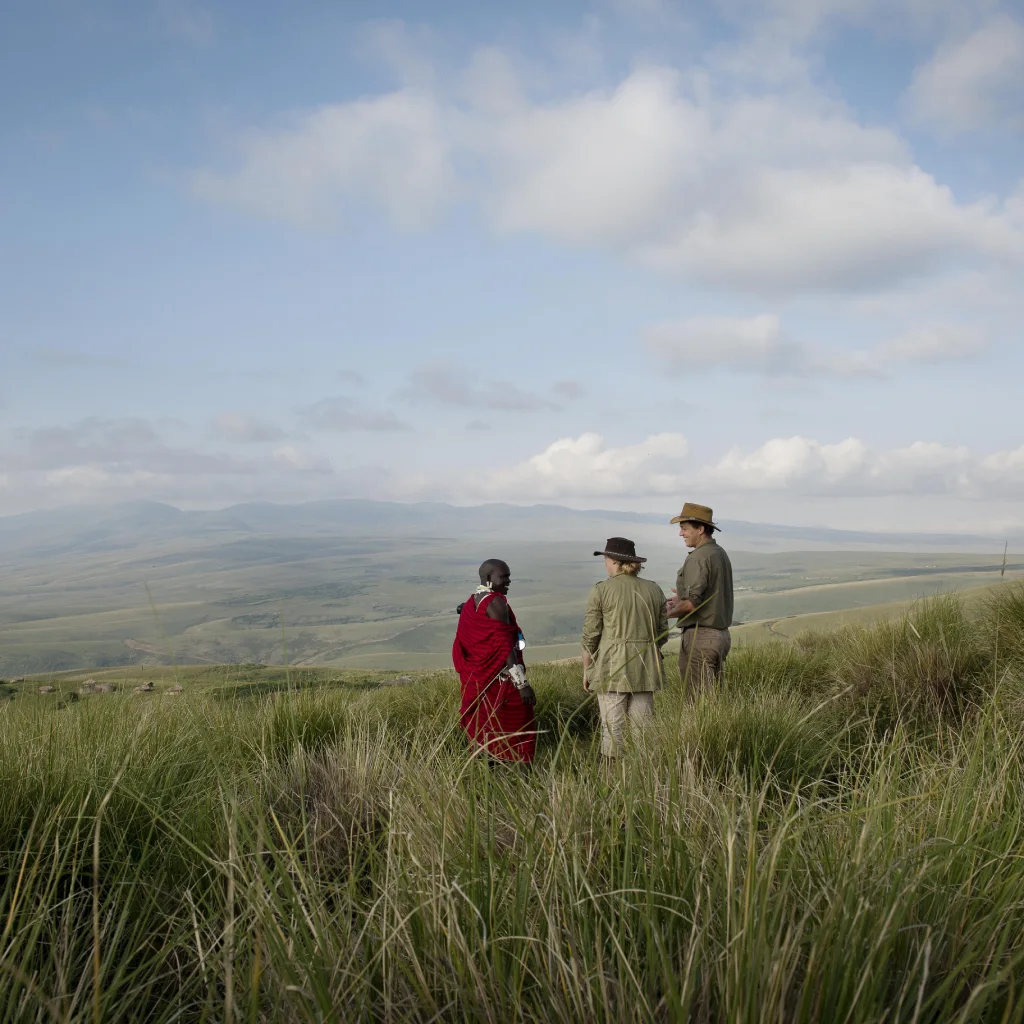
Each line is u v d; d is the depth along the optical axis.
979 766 2.62
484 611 5.60
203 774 3.56
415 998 1.62
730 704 4.62
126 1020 1.89
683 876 1.92
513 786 2.86
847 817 2.27
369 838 2.49
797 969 1.57
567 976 1.56
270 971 1.68
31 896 2.20
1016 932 1.69
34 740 3.66
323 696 6.06
